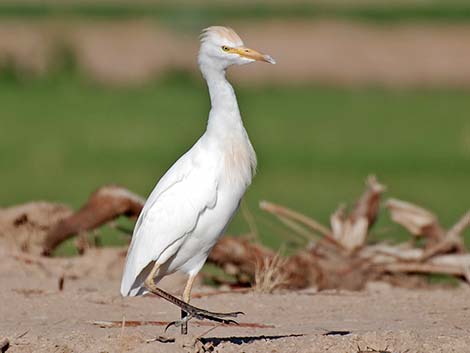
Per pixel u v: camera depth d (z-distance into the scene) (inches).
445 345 289.3
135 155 967.6
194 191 279.0
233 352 282.2
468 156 974.4
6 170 889.5
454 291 401.4
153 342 283.1
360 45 1656.0
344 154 987.9
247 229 593.3
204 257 287.9
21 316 335.0
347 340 290.2
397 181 836.6
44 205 468.1
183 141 1047.0
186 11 2273.6
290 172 887.1
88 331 307.6
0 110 1280.8
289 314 343.9
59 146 1025.5
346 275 422.3
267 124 1173.7
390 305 361.1
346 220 447.8
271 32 1776.6
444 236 456.1
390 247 443.2
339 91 1430.9
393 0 2906.0
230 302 361.7
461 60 1566.2
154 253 280.1
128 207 452.8
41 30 1774.1
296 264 419.2
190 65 1595.7
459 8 2332.7
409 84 1462.8
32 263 434.6
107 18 2116.1
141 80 1514.5
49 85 1486.2
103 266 436.5
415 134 1096.8
